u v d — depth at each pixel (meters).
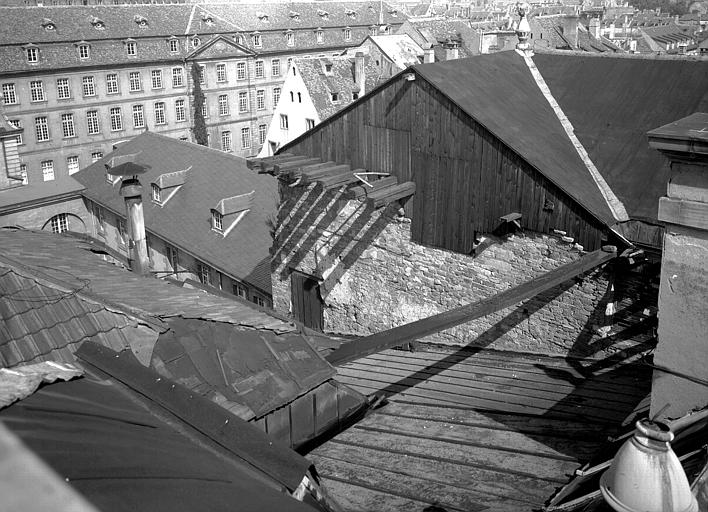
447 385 13.52
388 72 62.22
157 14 73.25
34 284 7.81
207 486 4.16
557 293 14.89
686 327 7.72
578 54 17.61
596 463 8.27
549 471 9.24
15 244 12.79
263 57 80.38
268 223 33.22
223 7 80.06
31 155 65.38
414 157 16.64
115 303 8.30
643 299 13.74
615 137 15.57
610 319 14.25
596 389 12.94
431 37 76.12
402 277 17.92
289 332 9.62
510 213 15.11
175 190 38.66
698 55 15.88
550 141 15.47
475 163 15.51
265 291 29.77
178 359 8.23
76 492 3.49
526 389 13.12
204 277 35.06
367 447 10.30
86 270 11.35
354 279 19.17
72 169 68.50
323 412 8.88
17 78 63.22
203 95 75.38
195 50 73.50
